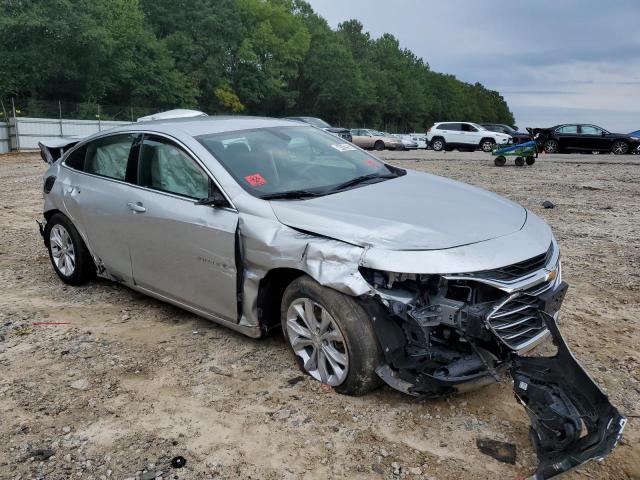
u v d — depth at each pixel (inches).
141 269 185.6
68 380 151.6
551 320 117.5
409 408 134.0
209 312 167.9
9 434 128.5
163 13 2206.0
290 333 148.9
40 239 311.3
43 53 1439.5
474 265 123.7
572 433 105.5
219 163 163.2
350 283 126.8
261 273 148.2
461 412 132.4
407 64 4163.4
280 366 155.1
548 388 114.1
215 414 134.1
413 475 112.0
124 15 1726.1
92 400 141.4
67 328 185.3
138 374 153.9
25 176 639.1
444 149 1347.2
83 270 219.3
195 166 167.5
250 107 2598.4
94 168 208.5
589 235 305.3
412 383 125.4
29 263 262.2
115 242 193.2
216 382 148.3
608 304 198.7
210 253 158.7
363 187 165.8
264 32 2493.8
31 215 382.6
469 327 122.8
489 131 1306.6
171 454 120.4
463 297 126.0
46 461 119.0
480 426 127.2
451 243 129.0
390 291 127.6
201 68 2191.2
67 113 1342.3
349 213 141.7
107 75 1706.4
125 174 191.2
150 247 178.2
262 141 180.1
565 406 109.9
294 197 155.8
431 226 135.5
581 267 243.0
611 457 116.7
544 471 105.1
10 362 162.2
